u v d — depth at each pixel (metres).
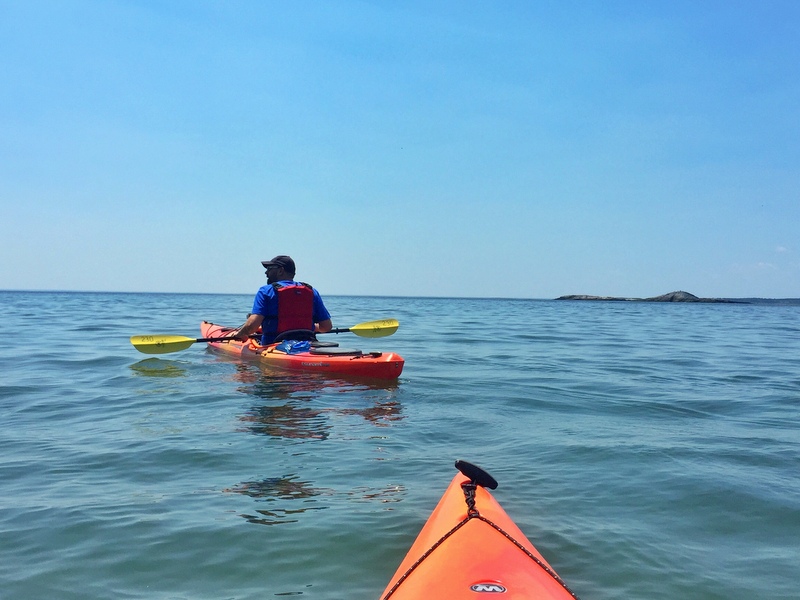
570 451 4.18
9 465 3.78
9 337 12.21
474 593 1.93
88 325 15.89
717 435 4.70
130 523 2.89
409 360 9.07
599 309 45.78
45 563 2.52
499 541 2.29
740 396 6.44
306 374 6.94
